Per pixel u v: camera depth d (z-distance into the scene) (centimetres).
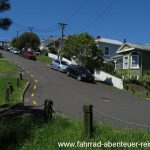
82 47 5088
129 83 4344
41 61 7025
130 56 5391
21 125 1260
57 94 2972
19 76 4088
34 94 2889
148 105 2738
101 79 5094
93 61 5116
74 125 1256
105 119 1916
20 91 2933
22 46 10600
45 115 1315
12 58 7094
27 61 6688
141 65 5222
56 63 5281
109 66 5941
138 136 1123
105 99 2912
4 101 2372
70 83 3925
